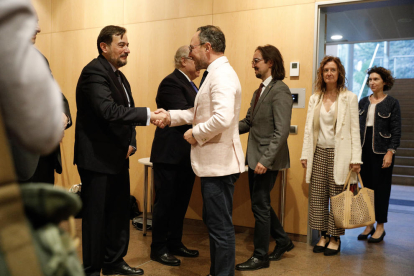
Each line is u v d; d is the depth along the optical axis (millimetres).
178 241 2904
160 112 2203
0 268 478
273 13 3414
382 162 3342
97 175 2168
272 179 2639
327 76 2951
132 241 3240
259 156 2627
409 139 7672
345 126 2916
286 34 3367
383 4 3178
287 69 3363
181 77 2730
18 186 529
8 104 523
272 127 2627
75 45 4359
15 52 516
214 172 1909
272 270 2617
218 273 1973
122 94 2299
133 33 4066
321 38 3400
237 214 3641
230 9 3592
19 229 500
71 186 4434
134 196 4105
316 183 3031
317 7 3246
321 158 3004
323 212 3037
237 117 2033
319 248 3053
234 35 3580
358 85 12742
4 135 492
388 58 12500
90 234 2168
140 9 4020
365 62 12742
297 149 3344
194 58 2051
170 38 3883
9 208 488
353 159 2883
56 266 552
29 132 546
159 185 2721
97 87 2074
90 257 2168
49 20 4492
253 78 3523
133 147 2455
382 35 6680
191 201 3838
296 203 3361
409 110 8180
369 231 3469
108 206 2391
